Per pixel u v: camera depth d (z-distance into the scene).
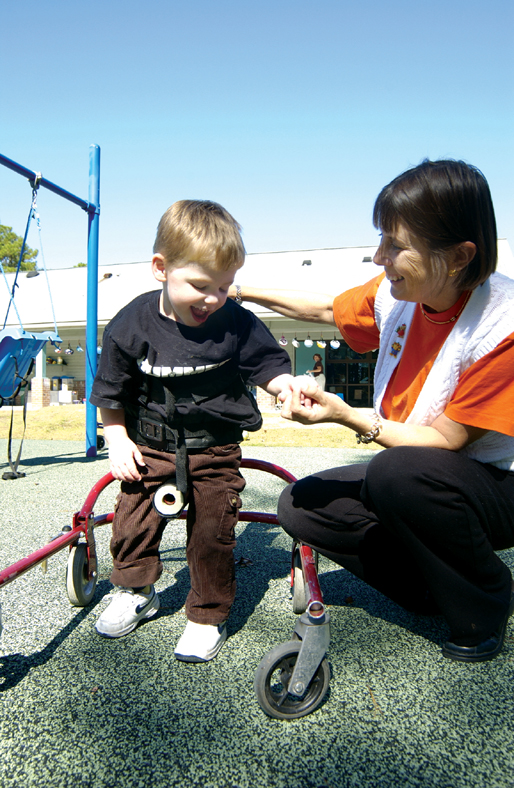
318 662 1.19
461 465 1.35
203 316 1.46
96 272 5.31
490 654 1.43
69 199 4.71
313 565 1.38
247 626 1.66
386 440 1.42
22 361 4.02
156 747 1.10
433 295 1.36
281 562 2.29
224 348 1.50
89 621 1.70
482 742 1.11
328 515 1.56
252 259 17.61
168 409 1.48
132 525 1.57
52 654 1.48
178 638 1.58
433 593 1.42
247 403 1.63
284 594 1.93
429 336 1.48
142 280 17.73
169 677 1.36
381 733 1.14
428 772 1.03
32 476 4.42
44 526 2.82
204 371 1.50
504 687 1.31
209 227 1.37
